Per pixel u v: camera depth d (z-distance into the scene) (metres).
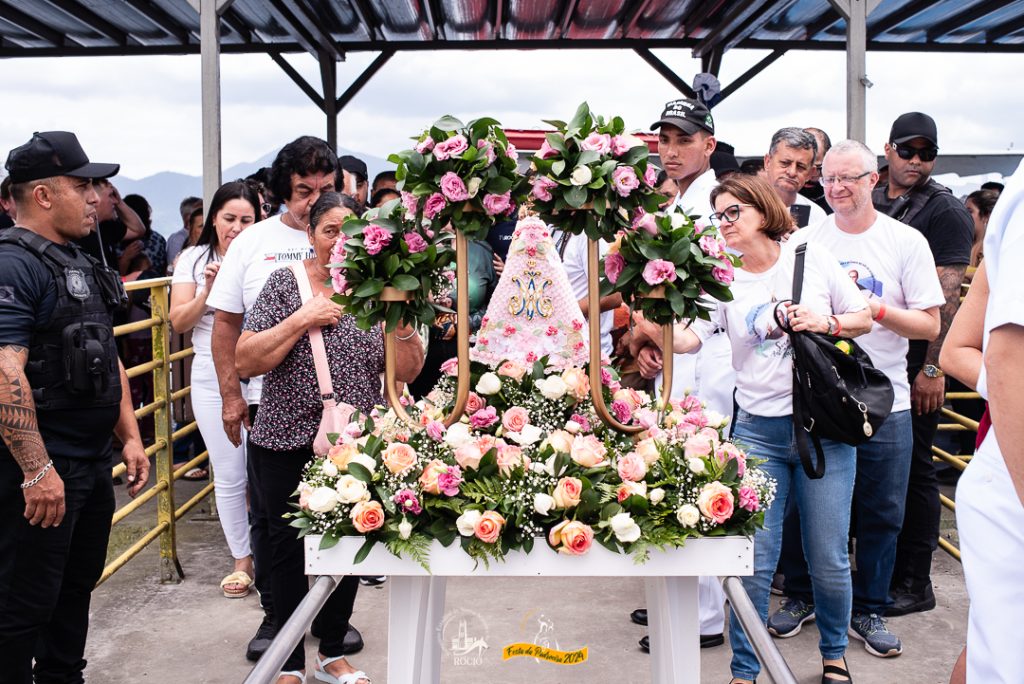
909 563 4.48
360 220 2.50
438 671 3.04
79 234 2.96
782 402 3.32
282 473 3.42
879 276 3.82
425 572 2.24
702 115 4.23
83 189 2.94
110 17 9.72
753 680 3.46
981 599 2.01
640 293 2.55
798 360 3.17
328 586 2.17
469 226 2.41
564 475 2.31
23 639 2.88
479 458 2.29
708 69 11.02
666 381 2.65
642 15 10.05
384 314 2.54
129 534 5.82
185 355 5.51
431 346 4.86
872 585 4.02
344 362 3.38
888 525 3.93
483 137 2.42
